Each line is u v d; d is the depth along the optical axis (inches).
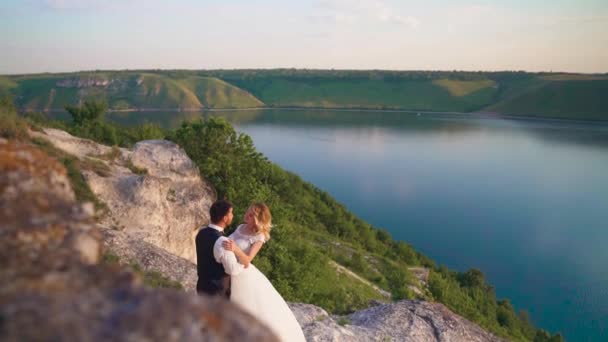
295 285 811.4
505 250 3440.0
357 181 5305.1
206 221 755.4
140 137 1583.4
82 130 1327.5
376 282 1657.2
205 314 59.3
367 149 7539.4
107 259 401.1
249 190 1064.8
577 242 3577.8
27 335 47.9
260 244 206.4
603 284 2881.4
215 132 1285.7
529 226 3956.7
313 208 2576.3
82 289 56.7
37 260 60.4
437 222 4015.8
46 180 79.5
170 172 827.4
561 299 2721.5
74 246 66.8
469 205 4530.0
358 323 459.5
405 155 7116.1
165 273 430.6
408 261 2817.4
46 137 655.8
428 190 5034.5
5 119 442.6
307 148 7391.7
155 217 617.6
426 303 515.2
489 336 496.1
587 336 2348.7
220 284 192.4
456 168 6279.5
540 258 3289.9
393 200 4611.2
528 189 5241.1
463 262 3245.6
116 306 55.2
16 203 68.9
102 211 572.7
